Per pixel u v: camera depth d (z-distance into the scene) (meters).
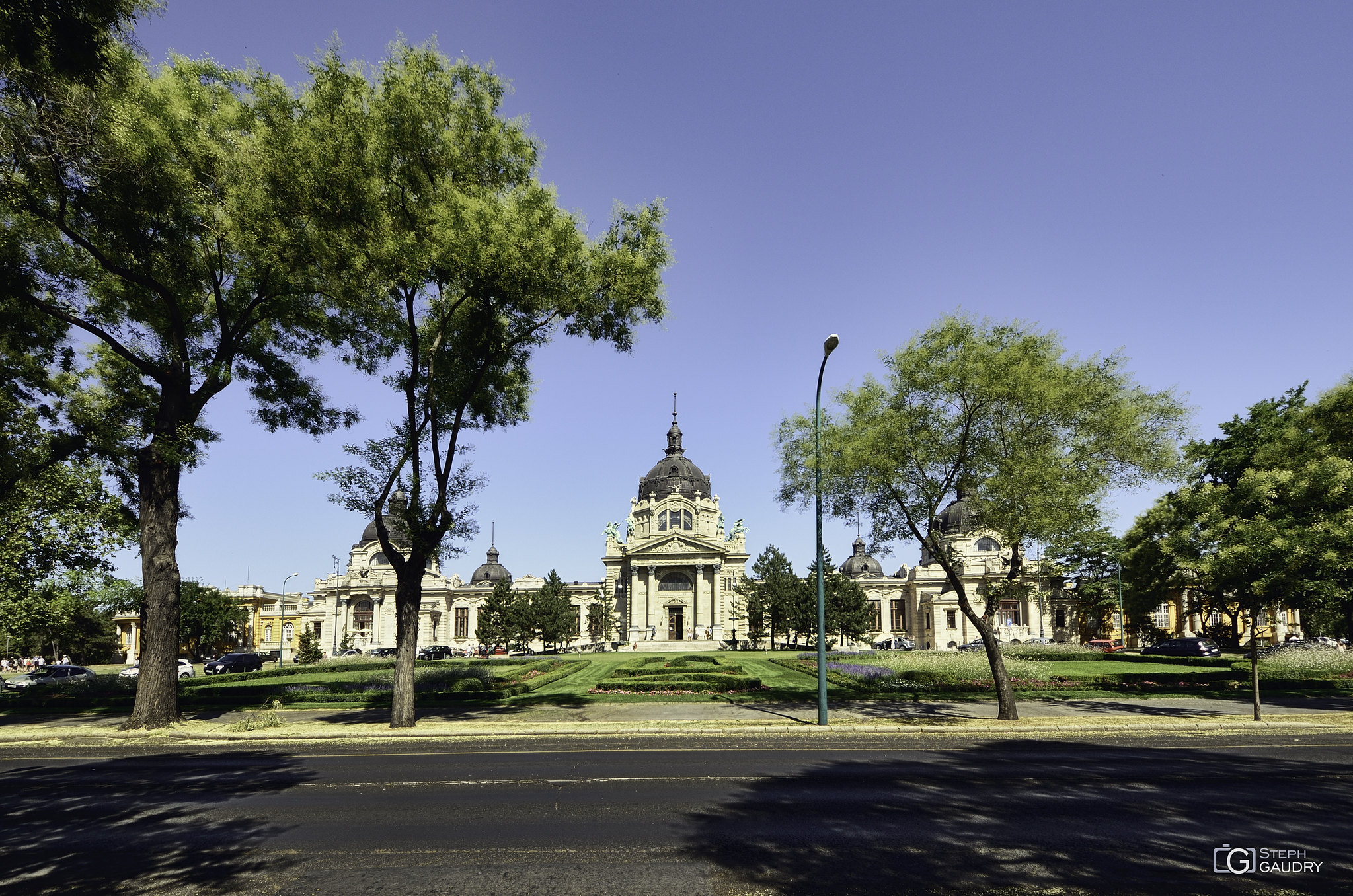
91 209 20.11
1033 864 9.23
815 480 25.75
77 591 38.56
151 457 24.38
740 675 38.38
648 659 59.59
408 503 23.33
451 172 22.36
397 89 20.92
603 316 24.17
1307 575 27.80
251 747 20.27
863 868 9.12
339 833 10.77
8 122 15.77
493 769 15.84
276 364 27.14
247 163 20.31
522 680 38.38
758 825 11.07
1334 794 13.11
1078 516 23.89
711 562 96.94
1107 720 23.97
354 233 20.94
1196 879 8.70
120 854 9.91
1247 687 32.56
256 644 112.31
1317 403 35.97
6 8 10.17
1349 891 8.34
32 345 24.02
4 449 25.44
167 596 24.30
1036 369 23.75
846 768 15.80
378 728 22.78
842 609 72.00
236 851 9.99
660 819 11.39
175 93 20.12
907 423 24.59
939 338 24.42
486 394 26.84
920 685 33.84
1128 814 11.67
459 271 21.41
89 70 11.38
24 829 11.27
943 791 13.37
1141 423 24.95
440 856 9.64
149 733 22.66
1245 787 13.72
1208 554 25.42
